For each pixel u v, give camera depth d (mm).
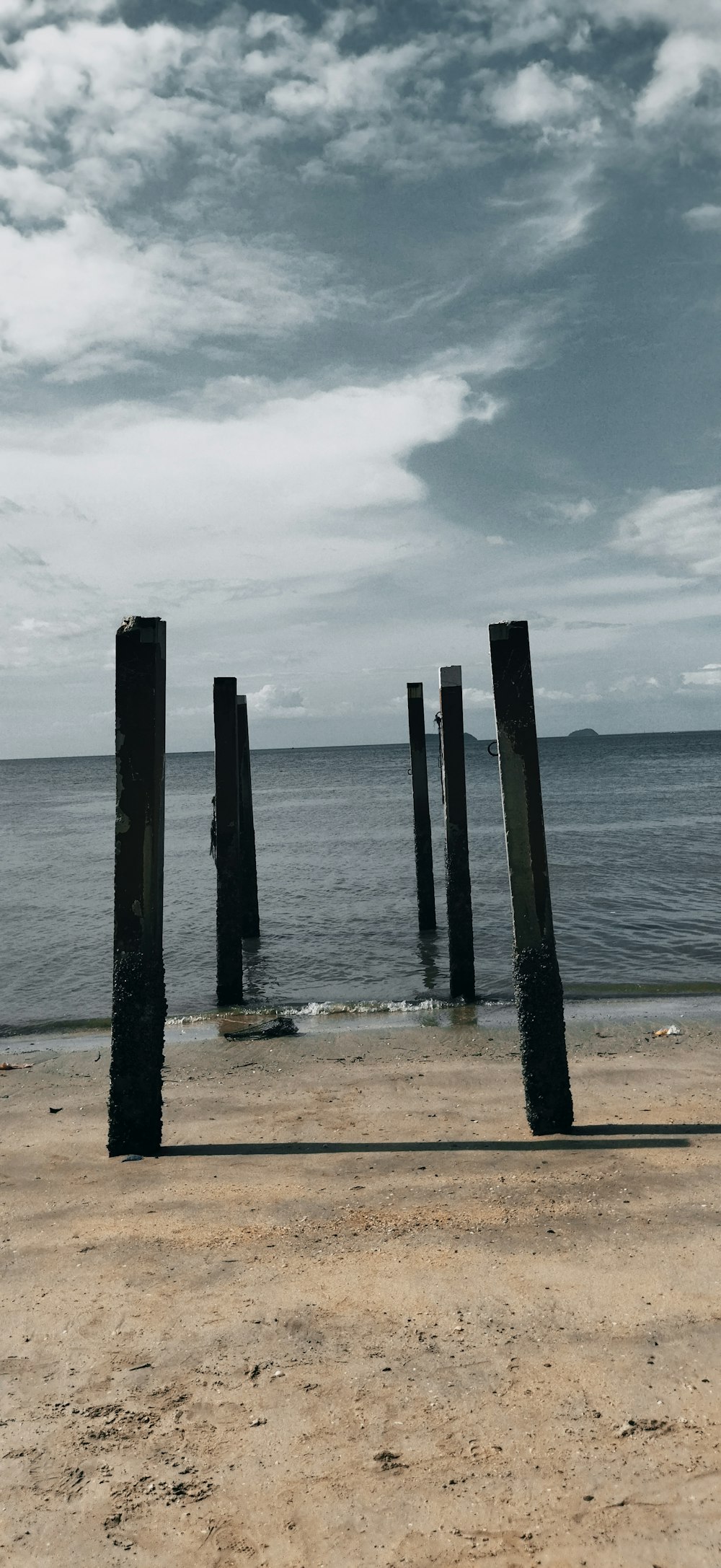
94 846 34250
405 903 19266
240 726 16406
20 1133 7262
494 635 6691
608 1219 5051
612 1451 3301
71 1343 4098
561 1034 6734
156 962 6586
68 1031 11148
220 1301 4387
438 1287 4438
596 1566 2834
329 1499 3152
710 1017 10578
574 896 19203
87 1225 5289
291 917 18203
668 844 27781
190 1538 3010
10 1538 3029
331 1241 4941
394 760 148000
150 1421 3566
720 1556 2846
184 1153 6547
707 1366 3742
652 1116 7102
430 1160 6156
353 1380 3764
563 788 61812
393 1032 10438
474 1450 3340
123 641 6469
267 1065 9273
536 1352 3896
